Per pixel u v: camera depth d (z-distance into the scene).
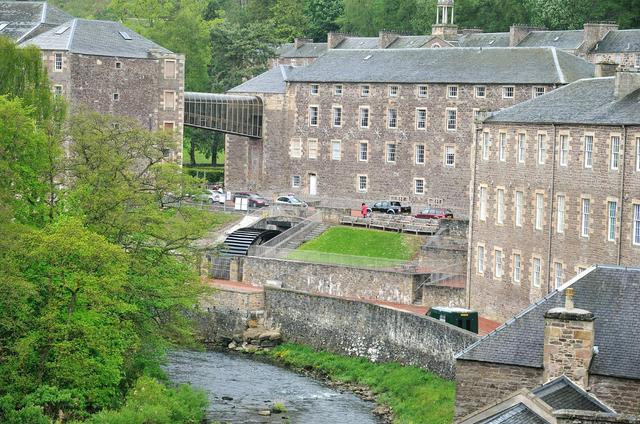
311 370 116.44
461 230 146.00
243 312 129.50
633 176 105.06
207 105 190.00
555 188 114.88
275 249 142.00
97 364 87.38
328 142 188.38
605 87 116.31
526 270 118.56
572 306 59.50
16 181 94.50
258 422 93.44
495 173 123.69
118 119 122.94
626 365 59.12
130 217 97.56
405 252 145.38
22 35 182.62
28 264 87.31
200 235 104.06
